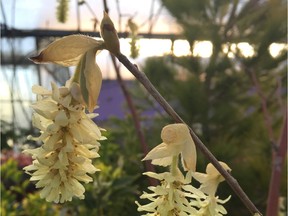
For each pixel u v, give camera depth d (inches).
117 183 12.0
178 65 20.1
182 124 3.7
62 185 3.5
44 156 3.4
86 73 3.5
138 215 13.3
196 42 19.4
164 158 3.7
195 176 4.3
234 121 18.8
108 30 3.6
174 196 3.6
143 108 20.0
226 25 19.6
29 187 17.5
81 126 3.4
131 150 15.7
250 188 15.9
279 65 19.7
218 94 19.9
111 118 17.1
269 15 19.4
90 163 3.5
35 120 3.4
